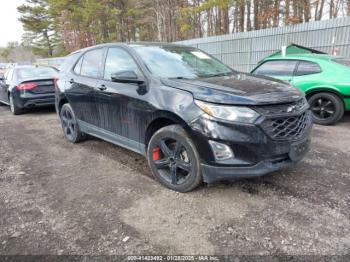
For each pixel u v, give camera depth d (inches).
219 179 112.8
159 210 112.6
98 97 161.8
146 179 141.2
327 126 235.3
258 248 89.7
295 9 822.5
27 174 151.9
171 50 159.9
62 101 205.9
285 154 112.8
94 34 1417.3
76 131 197.8
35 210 115.1
